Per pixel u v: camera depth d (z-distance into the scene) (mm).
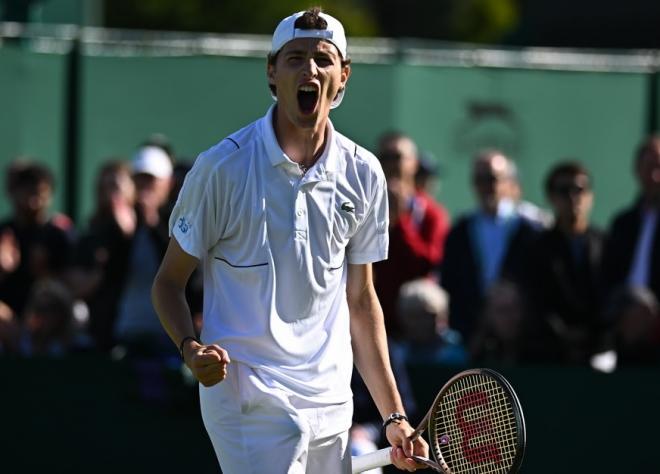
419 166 31688
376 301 14641
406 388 22719
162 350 25234
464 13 76562
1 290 28266
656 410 23172
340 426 14086
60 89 35094
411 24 77500
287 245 13547
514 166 34406
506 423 14102
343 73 13781
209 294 13961
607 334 25516
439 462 14305
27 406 23750
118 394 23609
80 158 35125
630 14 55438
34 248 28250
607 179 36438
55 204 35000
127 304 26078
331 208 13711
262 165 13500
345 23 70312
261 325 13633
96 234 27141
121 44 35250
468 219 27875
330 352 13938
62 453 23656
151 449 23484
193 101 35500
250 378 13633
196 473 23391
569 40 57312
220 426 13867
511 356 24688
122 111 35344
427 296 24516
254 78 35625
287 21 13438
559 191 26500
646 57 37219
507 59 36156
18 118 34844
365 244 14242
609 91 36312
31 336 25375
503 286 24938
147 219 26922
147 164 27375
